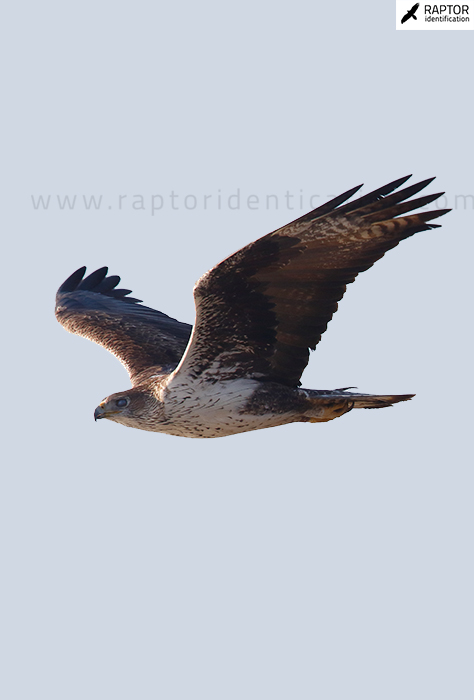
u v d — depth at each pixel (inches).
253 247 476.7
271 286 490.0
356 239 476.4
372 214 469.7
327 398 534.3
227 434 536.4
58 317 651.5
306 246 478.6
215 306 494.0
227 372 516.1
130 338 618.5
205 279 484.7
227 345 507.8
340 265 484.1
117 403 535.2
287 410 529.0
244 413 523.8
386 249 477.1
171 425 531.8
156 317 649.6
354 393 538.0
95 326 634.2
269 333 505.0
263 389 521.0
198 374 516.1
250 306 495.5
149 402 532.4
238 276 485.7
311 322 500.1
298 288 491.2
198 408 522.3
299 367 515.8
